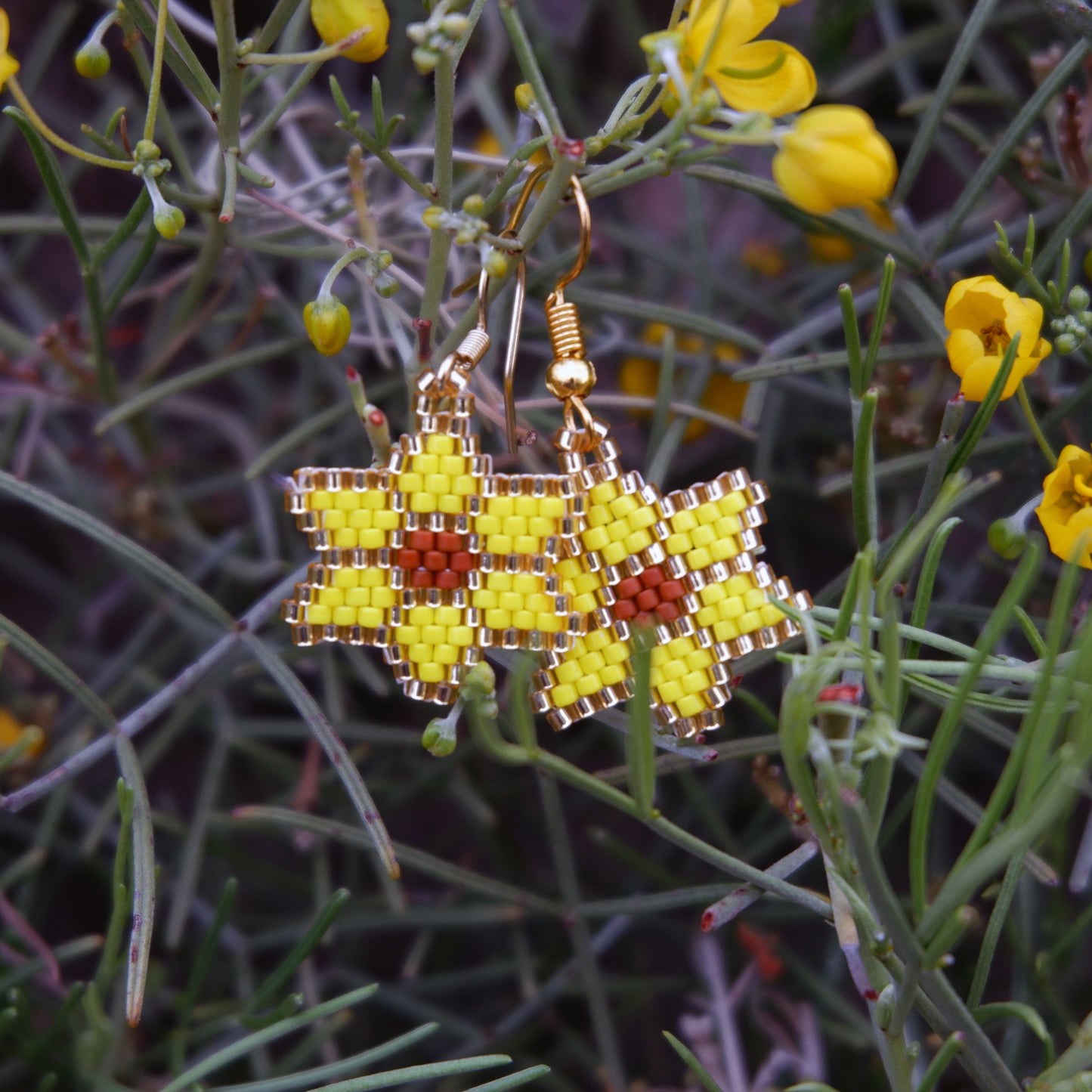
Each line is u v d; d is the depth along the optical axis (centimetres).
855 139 16
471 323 18
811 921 22
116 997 20
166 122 19
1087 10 18
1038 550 15
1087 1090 16
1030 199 20
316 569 17
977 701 16
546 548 17
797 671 16
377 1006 22
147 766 22
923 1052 21
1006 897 16
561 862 20
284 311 22
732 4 16
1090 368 21
